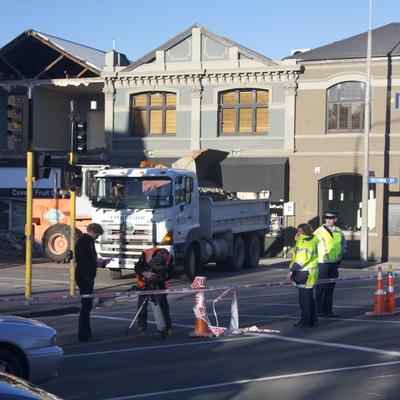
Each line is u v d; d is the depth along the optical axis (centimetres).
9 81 6612
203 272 4309
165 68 6241
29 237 2762
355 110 5875
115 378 1605
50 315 2670
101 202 3594
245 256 4544
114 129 6381
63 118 7125
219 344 2025
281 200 5925
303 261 2267
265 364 1739
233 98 6175
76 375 1636
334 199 5991
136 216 3512
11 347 1361
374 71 5791
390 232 5800
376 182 5259
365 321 2416
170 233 3494
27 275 2762
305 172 5978
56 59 6719
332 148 5909
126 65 7000
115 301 3055
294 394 1450
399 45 5947
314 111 5947
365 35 6381
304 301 2278
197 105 6191
